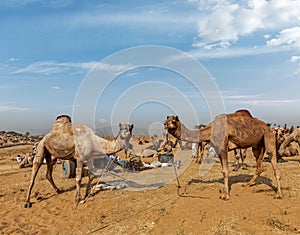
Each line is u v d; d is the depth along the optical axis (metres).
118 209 8.06
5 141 37.12
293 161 16.94
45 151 9.67
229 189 9.27
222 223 6.46
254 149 9.44
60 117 9.93
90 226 7.01
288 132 20.00
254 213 7.02
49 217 7.97
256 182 10.26
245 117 8.75
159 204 8.07
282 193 8.66
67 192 10.57
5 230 7.11
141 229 6.49
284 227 6.17
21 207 8.98
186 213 7.16
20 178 14.68
